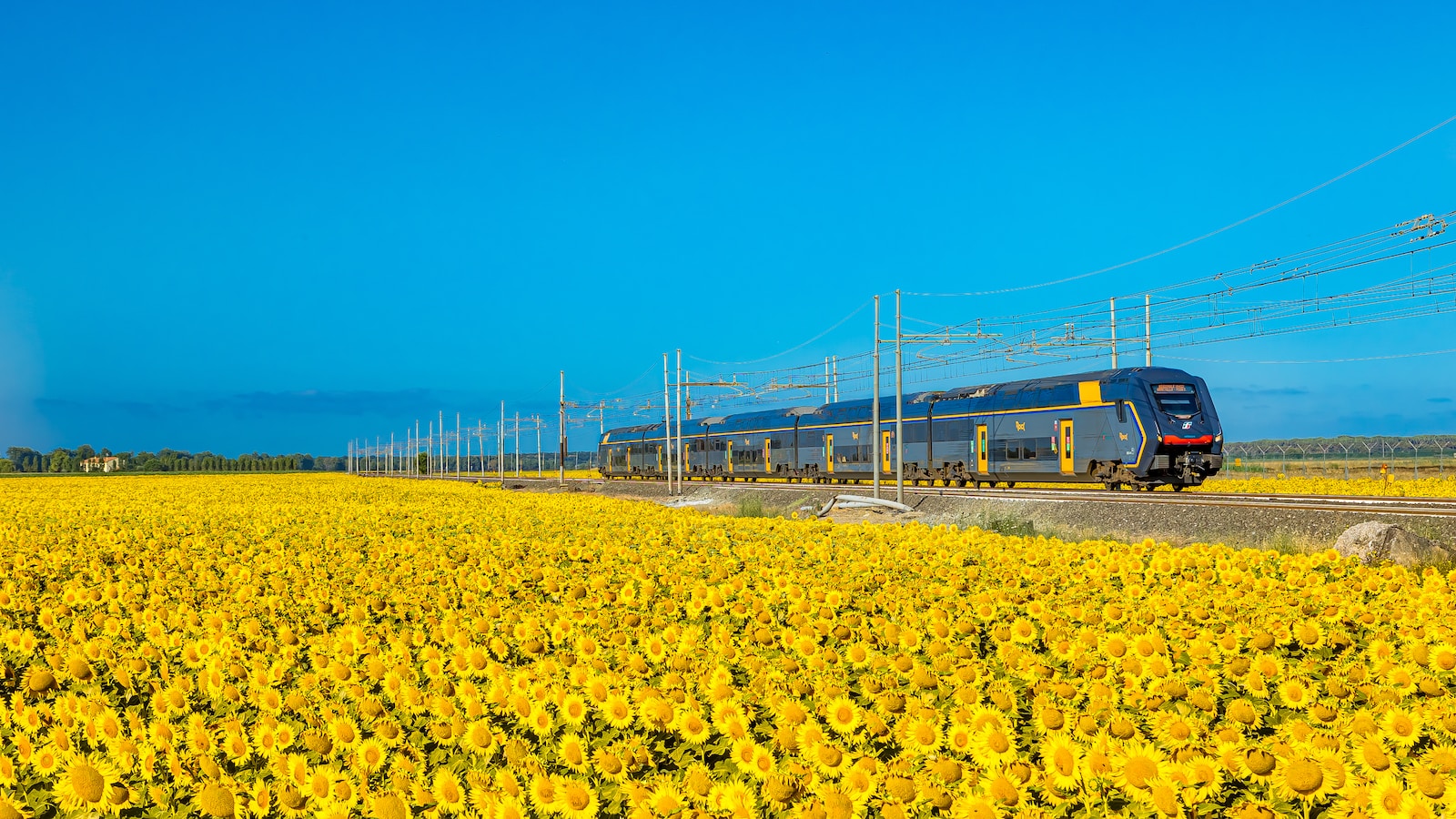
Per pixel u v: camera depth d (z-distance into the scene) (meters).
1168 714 5.22
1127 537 25.64
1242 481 49.28
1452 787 4.44
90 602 10.34
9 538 17.28
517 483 85.50
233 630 8.47
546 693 5.78
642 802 4.66
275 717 5.90
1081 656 6.54
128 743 5.52
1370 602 8.62
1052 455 38.72
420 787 4.93
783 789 4.67
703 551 13.21
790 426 57.69
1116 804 4.55
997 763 4.76
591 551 13.65
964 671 5.93
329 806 4.84
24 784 5.55
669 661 6.80
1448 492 38.50
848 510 37.56
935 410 45.62
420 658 7.14
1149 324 36.09
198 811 5.18
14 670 7.89
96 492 42.53
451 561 13.55
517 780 4.97
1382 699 5.73
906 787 4.55
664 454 74.31
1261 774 4.66
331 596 10.01
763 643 7.43
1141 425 34.62
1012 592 9.34
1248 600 8.66
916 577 10.96
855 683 6.38
